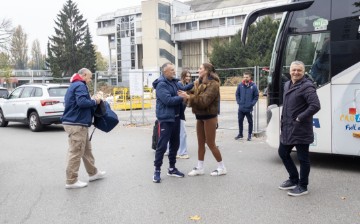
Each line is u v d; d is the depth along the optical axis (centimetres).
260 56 4531
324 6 671
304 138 519
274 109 733
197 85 630
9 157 880
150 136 1198
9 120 1485
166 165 754
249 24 674
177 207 503
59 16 6975
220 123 1477
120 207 510
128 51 6925
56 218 476
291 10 694
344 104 654
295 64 522
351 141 652
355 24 645
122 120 1684
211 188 586
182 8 6838
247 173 674
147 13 6419
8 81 4088
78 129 598
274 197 534
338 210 477
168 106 612
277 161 771
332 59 663
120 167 747
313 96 507
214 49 4991
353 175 649
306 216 458
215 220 453
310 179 626
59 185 628
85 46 6994
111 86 2658
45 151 952
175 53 6744
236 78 1886
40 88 1374
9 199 557
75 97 590
